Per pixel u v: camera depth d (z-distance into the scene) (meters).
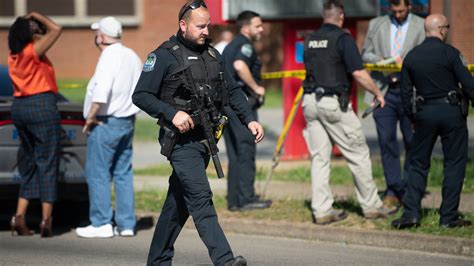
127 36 98.06
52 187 33.53
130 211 34.28
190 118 23.22
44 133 33.12
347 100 31.77
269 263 28.61
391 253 29.84
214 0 47.09
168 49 23.84
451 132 30.25
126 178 34.22
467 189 38.69
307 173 44.50
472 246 28.80
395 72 34.88
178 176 23.73
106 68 32.78
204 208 23.59
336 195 37.66
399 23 35.22
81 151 34.72
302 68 48.16
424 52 30.17
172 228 24.38
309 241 32.44
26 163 33.69
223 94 24.11
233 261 22.97
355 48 31.38
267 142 62.00
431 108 30.20
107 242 32.91
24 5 99.69
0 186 33.47
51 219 33.94
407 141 35.31
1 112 33.44
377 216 32.50
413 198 30.89
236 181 35.88
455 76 30.09
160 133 23.94
